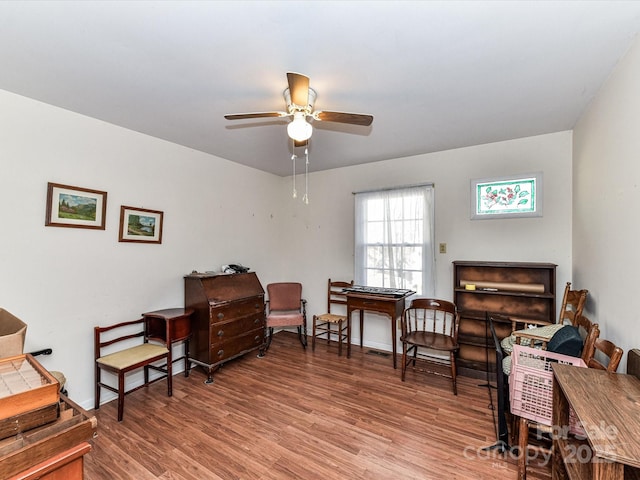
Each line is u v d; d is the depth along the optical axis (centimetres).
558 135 287
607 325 190
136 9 131
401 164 370
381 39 152
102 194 257
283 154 355
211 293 307
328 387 281
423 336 305
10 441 81
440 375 298
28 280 217
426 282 350
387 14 134
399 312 331
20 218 213
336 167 416
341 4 128
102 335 257
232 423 224
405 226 364
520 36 149
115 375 267
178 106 229
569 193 282
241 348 330
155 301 299
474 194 325
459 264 312
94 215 252
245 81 193
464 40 152
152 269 296
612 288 181
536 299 292
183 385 286
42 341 223
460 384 287
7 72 183
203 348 301
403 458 187
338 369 322
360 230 393
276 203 458
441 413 237
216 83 196
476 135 294
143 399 260
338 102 222
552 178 289
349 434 211
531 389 164
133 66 177
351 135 292
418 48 159
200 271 343
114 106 230
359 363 338
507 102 223
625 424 98
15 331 169
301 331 441
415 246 358
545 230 294
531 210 299
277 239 458
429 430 216
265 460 186
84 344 247
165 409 244
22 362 113
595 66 176
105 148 259
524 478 165
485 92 208
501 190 313
